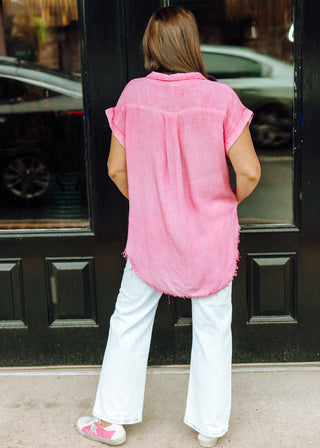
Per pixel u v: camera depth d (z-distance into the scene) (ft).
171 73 6.32
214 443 7.23
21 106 9.02
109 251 9.00
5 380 8.95
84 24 8.36
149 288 7.01
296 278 8.99
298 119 8.55
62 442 7.41
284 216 8.89
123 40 8.37
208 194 6.41
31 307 9.25
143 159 6.48
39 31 8.75
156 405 8.23
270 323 9.14
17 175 9.34
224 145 6.31
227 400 7.17
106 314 9.21
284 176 8.79
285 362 9.29
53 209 9.10
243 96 8.64
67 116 8.94
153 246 6.68
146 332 7.26
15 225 9.09
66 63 8.80
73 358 9.36
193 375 7.22
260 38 8.45
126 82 8.50
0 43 8.84
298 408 8.02
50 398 8.44
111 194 8.83
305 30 8.25
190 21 6.31
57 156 9.05
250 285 9.04
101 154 8.73
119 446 7.32
